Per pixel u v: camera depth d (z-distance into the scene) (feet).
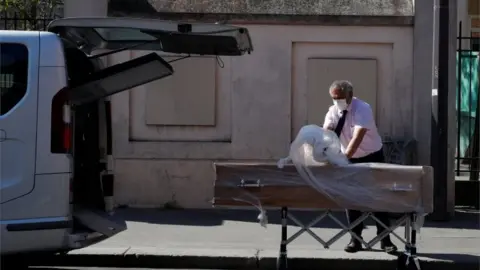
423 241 27.04
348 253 24.52
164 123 33.09
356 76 32.96
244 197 21.33
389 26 32.73
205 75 32.99
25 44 19.24
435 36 30.07
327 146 21.01
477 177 34.35
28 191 18.85
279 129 32.96
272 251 24.95
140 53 32.53
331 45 33.06
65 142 19.24
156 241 26.58
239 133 32.99
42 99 19.10
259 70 32.96
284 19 32.63
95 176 22.99
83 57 22.08
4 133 18.81
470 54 35.86
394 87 32.81
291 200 21.22
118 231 21.44
